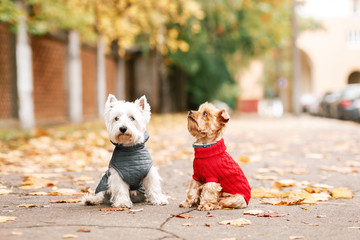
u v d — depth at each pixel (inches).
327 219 164.7
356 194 219.9
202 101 1285.7
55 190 227.6
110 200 187.2
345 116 948.6
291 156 376.8
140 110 186.2
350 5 1780.3
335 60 1793.8
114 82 1063.0
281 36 1131.3
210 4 916.0
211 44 1085.8
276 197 210.5
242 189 182.2
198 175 185.0
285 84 1480.1
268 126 764.6
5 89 577.9
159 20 816.9
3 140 453.4
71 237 133.4
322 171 293.9
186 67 1056.2
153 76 1165.7
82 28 619.5
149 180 190.5
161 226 151.0
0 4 438.9
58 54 743.1
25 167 301.9
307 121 930.1
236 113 1577.3
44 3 538.9
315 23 1379.2
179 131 639.1
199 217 166.6
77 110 773.3
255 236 139.6
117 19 781.3
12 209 179.3
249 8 1025.5
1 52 565.6
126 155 182.4
